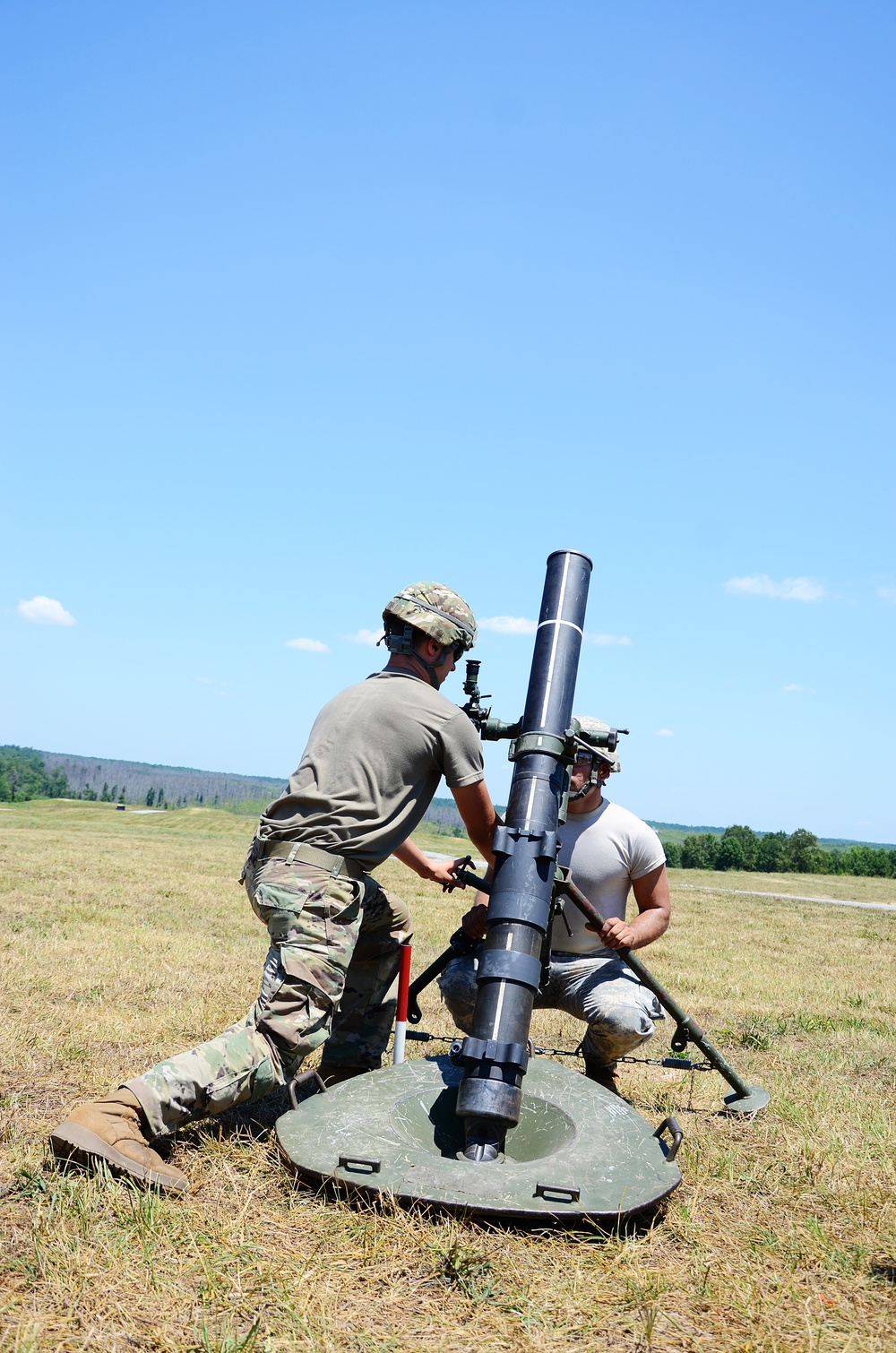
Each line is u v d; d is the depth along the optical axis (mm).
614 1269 2225
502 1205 2369
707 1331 1998
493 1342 1909
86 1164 2453
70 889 11297
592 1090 3041
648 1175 2580
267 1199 2484
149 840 26844
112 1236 2176
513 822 3033
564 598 3416
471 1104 2674
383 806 3023
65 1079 3389
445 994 3678
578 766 3617
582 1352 1889
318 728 3197
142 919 8992
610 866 3668
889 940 14234
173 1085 2566
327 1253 2207
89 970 5820
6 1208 2301
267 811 3111
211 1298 1974
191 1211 2332
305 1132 2674
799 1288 2191
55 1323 1846
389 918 3365
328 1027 2865
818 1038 5699
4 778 179875
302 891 2867
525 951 2875
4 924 7910
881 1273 2283
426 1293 2090
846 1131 3439
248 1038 2725
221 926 9008
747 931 14266
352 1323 1941
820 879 40312
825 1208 2688
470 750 3133
